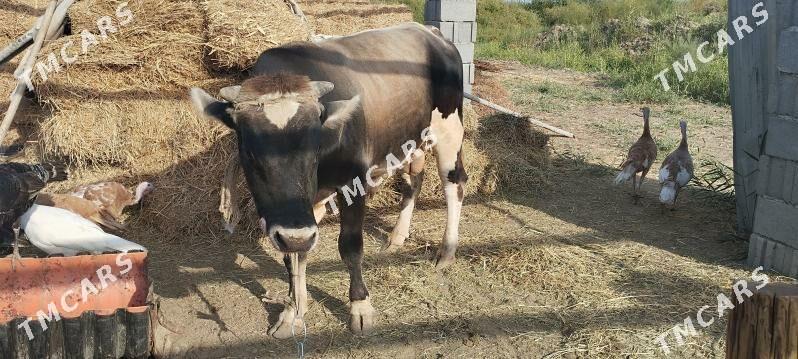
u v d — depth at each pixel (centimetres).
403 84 427
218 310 421
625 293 442
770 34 476
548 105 1173
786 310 196
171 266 488
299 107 302
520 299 437
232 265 493
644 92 1244
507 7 2595
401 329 400
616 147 866
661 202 571
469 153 653
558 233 554
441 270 483
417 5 2350
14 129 578
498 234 551
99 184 502
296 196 297
